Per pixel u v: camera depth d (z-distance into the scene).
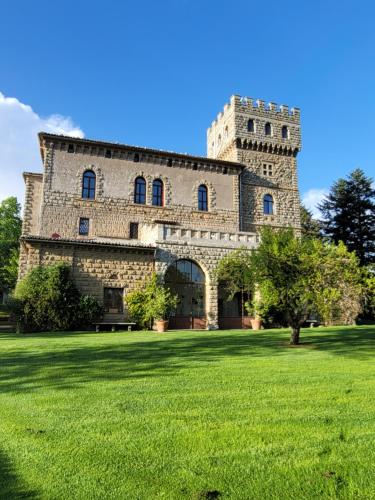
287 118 45.38
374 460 4.79
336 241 51.09
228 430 5.73
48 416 6.40
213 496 3.96
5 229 59.25
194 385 8.62
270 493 4.02
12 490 4.08
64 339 19.48
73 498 3.94
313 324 31.19
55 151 34.47
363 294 16.94
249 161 42.88
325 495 4.00
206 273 31.02
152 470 4.49
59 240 27.92
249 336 20.89
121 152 36.53
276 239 17.72
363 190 51.72
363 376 9.75
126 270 29.62
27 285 26.70
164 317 28.59
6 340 19.08
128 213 35.75
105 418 6.29
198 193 39.03
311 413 6.60
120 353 13.92
